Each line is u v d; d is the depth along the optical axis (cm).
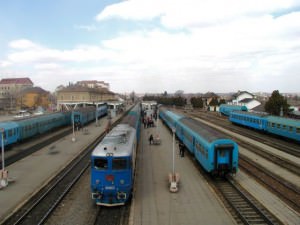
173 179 1564
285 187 1631
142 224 1159
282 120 3366
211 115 7450
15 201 1421
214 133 1938
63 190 1585
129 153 1352
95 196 1326
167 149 2816
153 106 9406
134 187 1623
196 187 1623
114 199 1330
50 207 1352
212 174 1755
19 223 1184
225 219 1202
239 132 4106
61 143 3192
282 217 1219
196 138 2131
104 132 4203
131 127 2170
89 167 2098
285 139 3397
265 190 1576
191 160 2323
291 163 2164
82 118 4775
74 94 9125
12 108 9881
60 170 1998
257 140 3353
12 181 1733
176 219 1202
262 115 3972
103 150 1363
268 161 2273
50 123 4153
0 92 13862
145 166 2117
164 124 5294
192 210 1296
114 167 1316
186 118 3186
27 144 3161
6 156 2497
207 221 1182
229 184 1694
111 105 9300
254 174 1859
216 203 1383
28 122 3319
